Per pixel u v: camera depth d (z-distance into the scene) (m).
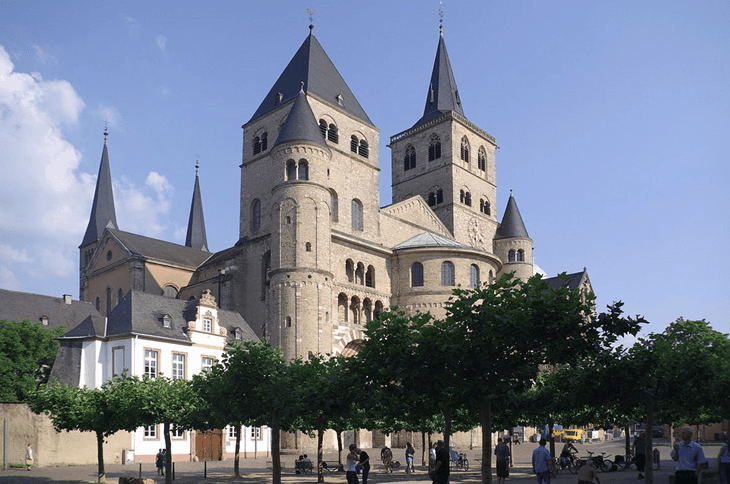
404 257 83.62
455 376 27.00
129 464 57.31
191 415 39.31
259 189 89.62
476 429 87.31
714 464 41.44
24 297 77.94
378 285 82.31
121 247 97.19
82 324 63.97
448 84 118.88
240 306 84.50
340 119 90.50
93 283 101.38
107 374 62.41
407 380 26.80
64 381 60.84
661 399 32.91
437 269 82.19
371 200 91.50
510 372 26.61
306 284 72.00
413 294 82.06
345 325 76.88
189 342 65.94
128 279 94.38
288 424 43.19
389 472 53.47
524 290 26.72
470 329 26.73
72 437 55.41
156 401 38.78
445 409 30.38
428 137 113.88
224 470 54.31
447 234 103.31
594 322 25.58
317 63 93.69
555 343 25.14
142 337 61.97
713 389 32.16
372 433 84.19
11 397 64.62
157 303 67.06
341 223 86.12
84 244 134.12
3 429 52.44
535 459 27.64
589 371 31.09
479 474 51.16
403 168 117.19
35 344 69.06
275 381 35.22
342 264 78.50
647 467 32.59
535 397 34.31
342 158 88.88
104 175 136.88
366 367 27.86
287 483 43.38
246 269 86.06
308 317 71.38
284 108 90.25
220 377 37.69
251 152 93.25
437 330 26.69
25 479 43.78
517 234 112.38
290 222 73.69
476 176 114.56
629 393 31.34
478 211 113.50
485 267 84.69
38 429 53.66
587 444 99.06
